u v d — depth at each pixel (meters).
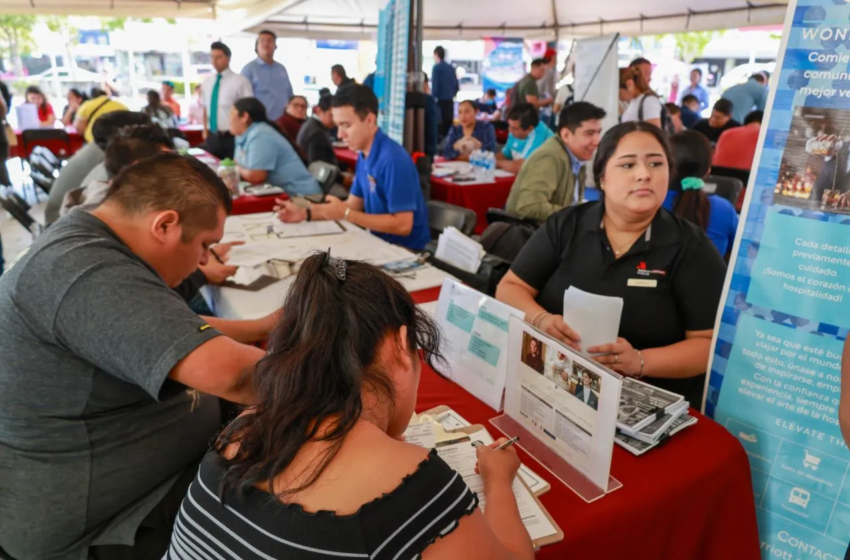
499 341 1.29
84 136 6.45
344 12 7.54
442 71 7.29
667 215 1.60
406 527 0.58
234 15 6.38
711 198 2.68
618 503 1.01
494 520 0.83
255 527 0.61
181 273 1.22
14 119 8.30
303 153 5.21
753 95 6.38
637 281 1.56
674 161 1.54
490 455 0.99
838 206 1.22
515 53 10.23
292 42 10.75
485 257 2.05
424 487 0.61
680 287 1.54
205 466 0.71
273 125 4.02
